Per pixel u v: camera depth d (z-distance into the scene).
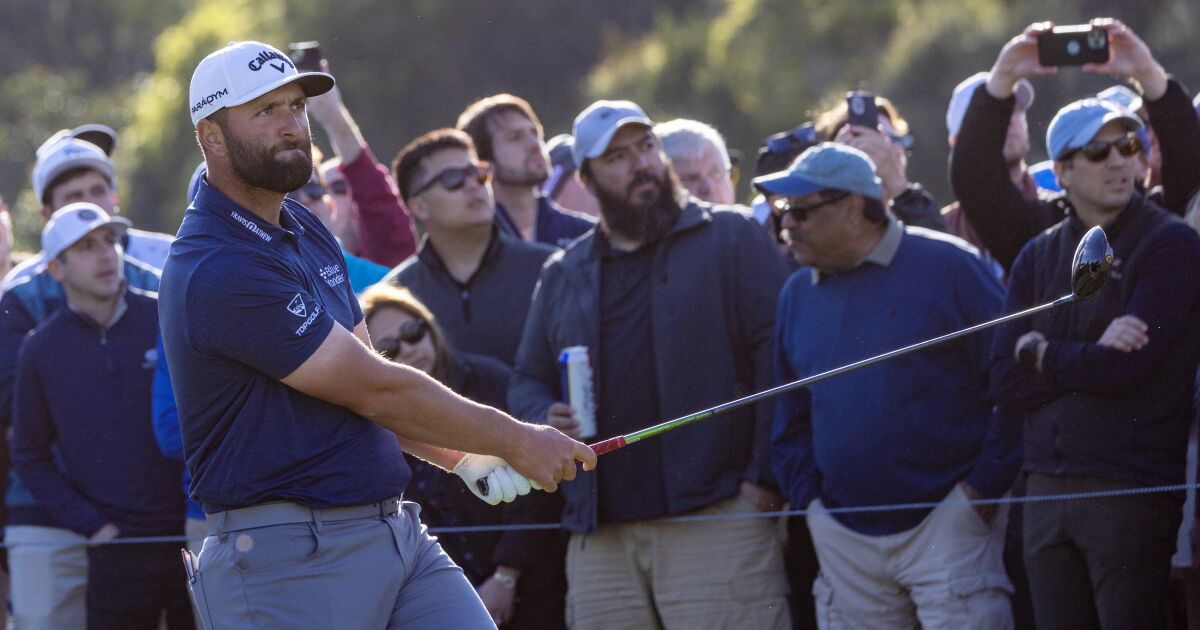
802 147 24.47
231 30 106.50
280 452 14.27
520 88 105.75
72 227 23.39
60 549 24.03
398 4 104.75
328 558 14.36
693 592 20.47
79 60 157.12
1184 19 63.38
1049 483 18.55
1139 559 18.03
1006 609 19.47
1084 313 18.47
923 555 19.45
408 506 15.26
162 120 105.50
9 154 132.50
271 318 13.98
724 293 20.86
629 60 91.38
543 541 21.58
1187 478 19.50
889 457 19.52
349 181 26.66
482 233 23.31
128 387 23.59
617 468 20.70
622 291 21.06
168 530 23.59
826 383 19.91
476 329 23.19
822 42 77.88
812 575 21.61
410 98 104.00
